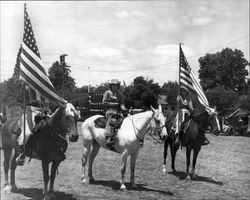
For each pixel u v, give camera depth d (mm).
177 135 13938
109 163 16844
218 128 13258
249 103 52094
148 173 14578
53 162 10312
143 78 44281
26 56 10703
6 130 11047
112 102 12055
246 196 11148
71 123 9859
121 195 10898
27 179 12633
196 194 11258
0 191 10875
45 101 11188
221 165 17453
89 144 12406
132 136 11391
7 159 11039
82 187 11773
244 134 47531
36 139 10172
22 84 10883
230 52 78750
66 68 53438
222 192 11617
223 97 57500
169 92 60062
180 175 14273
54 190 11258
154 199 10555
